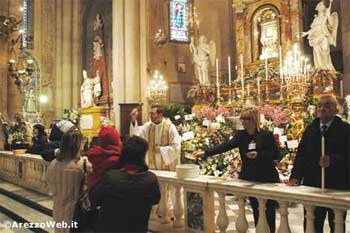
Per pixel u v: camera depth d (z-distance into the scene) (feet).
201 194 14.76
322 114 12.37
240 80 52.47
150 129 20.49
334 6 52.70
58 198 13.92
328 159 11.78
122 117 47.93
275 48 54.90
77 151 14.19
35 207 24.57
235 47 60.85
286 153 25.61
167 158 19.61
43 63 74.74
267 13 56.59
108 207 10.57
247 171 14.92
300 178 13.07
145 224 10.88
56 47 75.46
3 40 45.44
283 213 11.88
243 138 15.19
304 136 13.21
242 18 59.21
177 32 60.18
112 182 10.55
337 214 10.56
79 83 74.74
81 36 75.56
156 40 56.03
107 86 66.23
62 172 13.84
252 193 12.64
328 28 46.03
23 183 31.50
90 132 54.65
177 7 60.75
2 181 34.94
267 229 12.51
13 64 45.93
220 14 63.87
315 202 10.91
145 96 51.98
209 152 15.65
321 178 12.44
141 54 52.60
